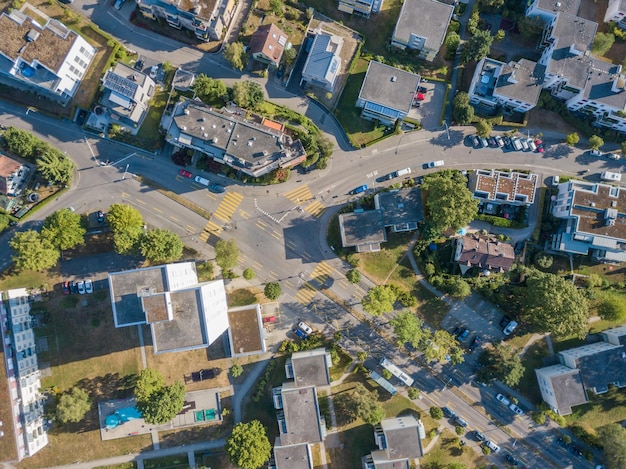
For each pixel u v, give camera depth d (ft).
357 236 350.23
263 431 337.72
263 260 363.35
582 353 349.82
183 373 358.43
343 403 360.69
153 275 308.60
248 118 352.90
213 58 362.12
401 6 366.84
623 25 362.33
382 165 366.22
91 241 356.79
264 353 361.30
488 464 362.33
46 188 356.18
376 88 343.05
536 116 365.61
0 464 350.64
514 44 367.45
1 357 322.96
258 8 362.74
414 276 363.56
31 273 353.31
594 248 358.84
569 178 366.22
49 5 355.77
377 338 364.17
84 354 354.74
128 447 357.61
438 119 367.25
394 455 334.03
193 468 358.23
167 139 337.52
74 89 351.87
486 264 347.36
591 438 357.00
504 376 340.59
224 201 363.35
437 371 364.58
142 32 361.92
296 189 365.20
